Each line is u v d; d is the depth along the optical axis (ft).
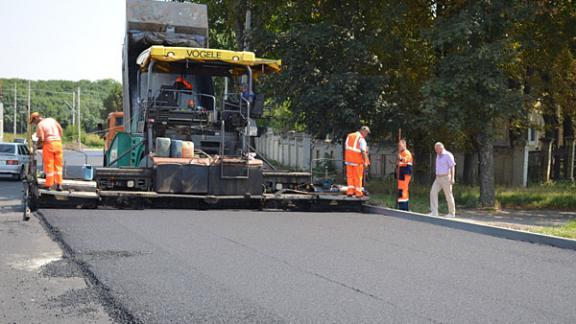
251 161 45.09
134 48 56.39
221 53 47.50
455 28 59.93
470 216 55.57
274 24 93.50
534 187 88.33
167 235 32.58
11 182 84.53
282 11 82.69
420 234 36.45
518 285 23.99
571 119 108.17
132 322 18.60
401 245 32.22
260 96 48.75
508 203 69.36
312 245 31.17
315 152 122.21
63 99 367.66
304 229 36.60
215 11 98.58
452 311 20.12
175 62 48.03
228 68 49.80
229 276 23.95
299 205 47.32
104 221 36.83
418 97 75.82
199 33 58.65
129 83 56.08
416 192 74.69
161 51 46.32
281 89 71.97
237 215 42.19
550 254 31.19
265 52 73.82
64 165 47.60
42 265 25.79
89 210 41.70
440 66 63.31
